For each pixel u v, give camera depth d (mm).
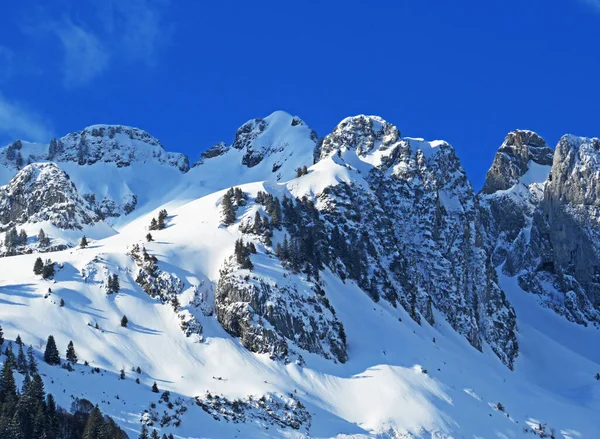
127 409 160250
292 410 181750
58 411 150250
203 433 161375
